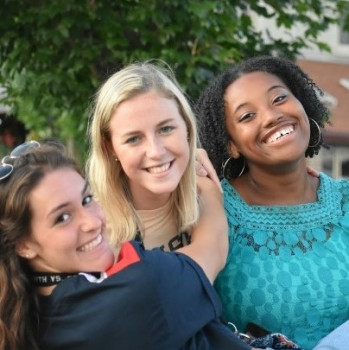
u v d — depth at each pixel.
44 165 2.54
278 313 3.14
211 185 3.24
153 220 3.07
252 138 3.30
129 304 2.48
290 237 3.25
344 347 2.79
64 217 2.53
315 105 3.55
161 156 2.86
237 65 3.47
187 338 2.55
